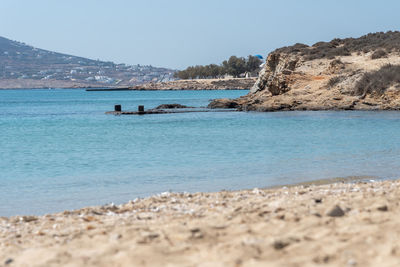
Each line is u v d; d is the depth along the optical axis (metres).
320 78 65.62
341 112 52.34
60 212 11.31
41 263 5.64
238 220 7.59
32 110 76.19
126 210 10.41
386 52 70.06
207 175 17.67
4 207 13.07
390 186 12.38
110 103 101.19
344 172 17.42
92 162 21.98
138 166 20.42
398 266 4.69
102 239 6.86
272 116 50.50
